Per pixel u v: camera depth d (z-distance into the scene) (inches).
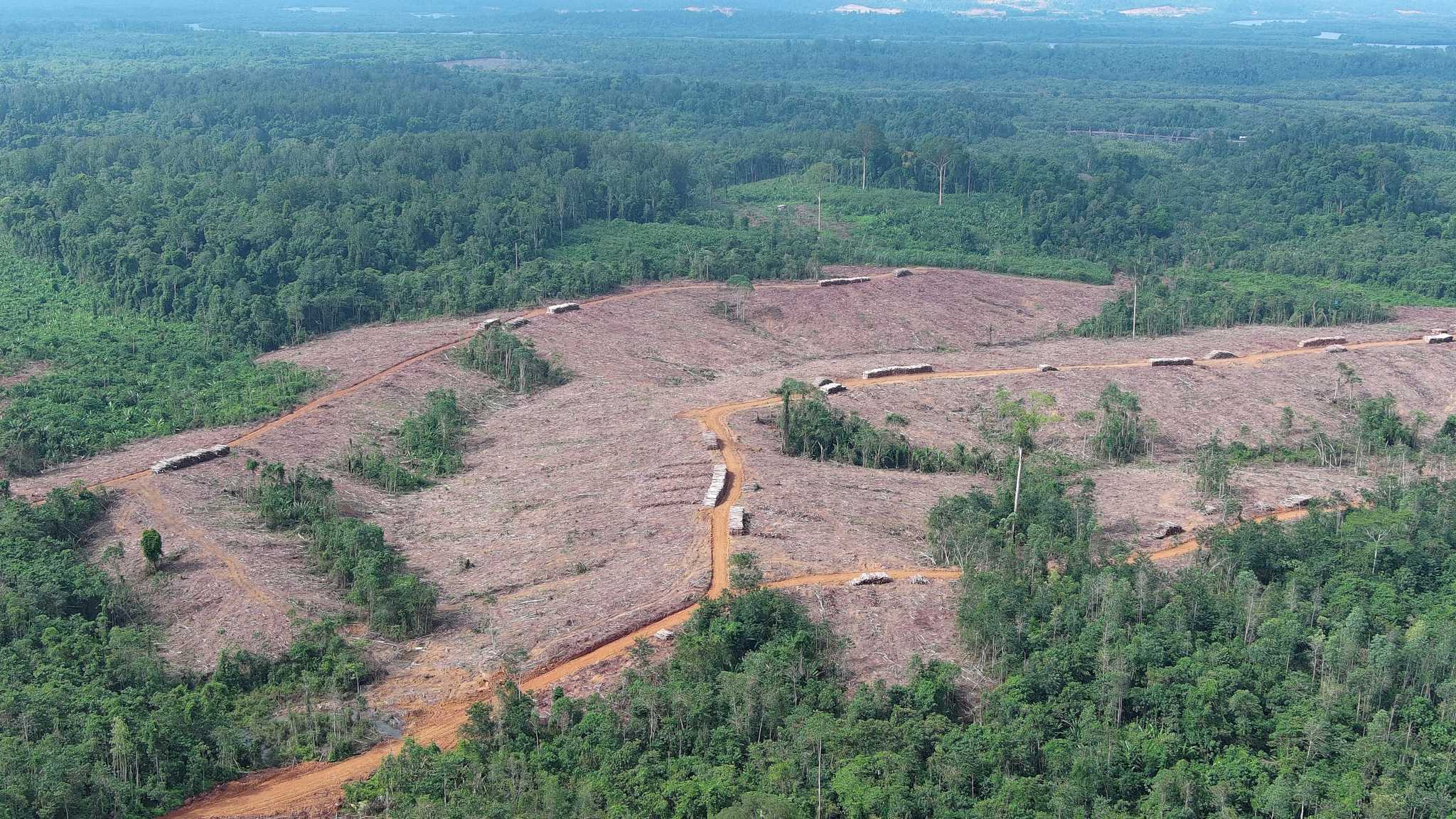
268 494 4665.4
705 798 2960.1
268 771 3265.3
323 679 3592.5
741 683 3302.2
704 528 4335.6
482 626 3885.3
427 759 3169.3
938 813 2955.2
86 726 3240.7
